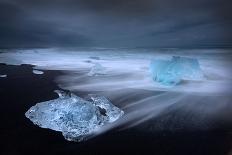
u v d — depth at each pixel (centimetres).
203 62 1509
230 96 889
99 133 601
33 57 1872
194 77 1137
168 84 1048
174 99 870
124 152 530
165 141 571
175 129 628
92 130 607
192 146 548
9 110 761
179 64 1099
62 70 1422
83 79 1197
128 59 1753
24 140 572
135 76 1243
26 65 1560
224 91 954
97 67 1334
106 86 1057
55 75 1288
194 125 650
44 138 579
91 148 543
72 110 630
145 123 664
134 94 936
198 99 865
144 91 973
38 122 650
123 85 1069
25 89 1008
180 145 552
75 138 575
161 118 700
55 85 1079
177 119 692
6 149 539
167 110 764
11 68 1453
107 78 1216
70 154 522
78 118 612
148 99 874
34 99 879
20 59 1759
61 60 1750
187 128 632
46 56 1928
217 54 1747
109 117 683
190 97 889
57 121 632
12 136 591
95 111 653
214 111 748
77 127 599
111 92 964
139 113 738
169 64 1096
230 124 654
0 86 1048
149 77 1205
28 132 607
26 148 542
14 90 991
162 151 532
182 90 978
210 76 1186
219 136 590
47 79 1194
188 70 1127
